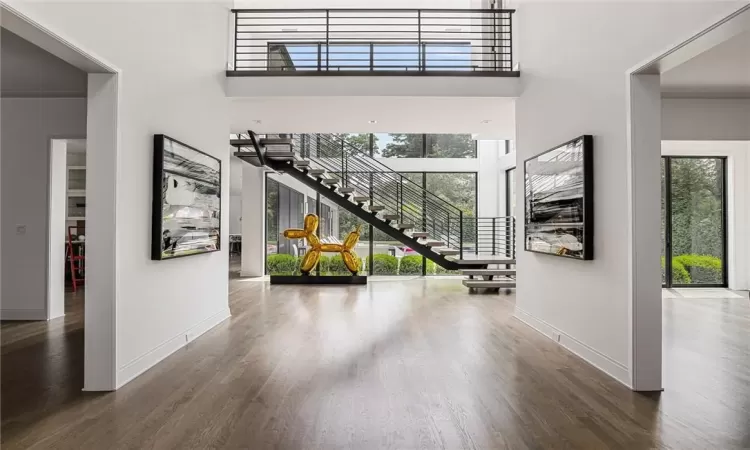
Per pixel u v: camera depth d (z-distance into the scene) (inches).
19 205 215.3
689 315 230.8
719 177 320.2
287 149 332.8
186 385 126.8
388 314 228.5
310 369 140.7
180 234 162.1
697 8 101.2
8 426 100.9
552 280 179.6
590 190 148.3
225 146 221.1
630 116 126.1
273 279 345.1
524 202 210.8
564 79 170.4
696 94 198.2
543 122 191.3
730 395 120.3
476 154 418.6
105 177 125.0
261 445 92.4
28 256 214.5
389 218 333.4
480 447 91.8
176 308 164.2
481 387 125.7
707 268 321.4
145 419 104.5
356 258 350.9
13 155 215.9
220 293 211.3
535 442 94.0
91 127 125.2
